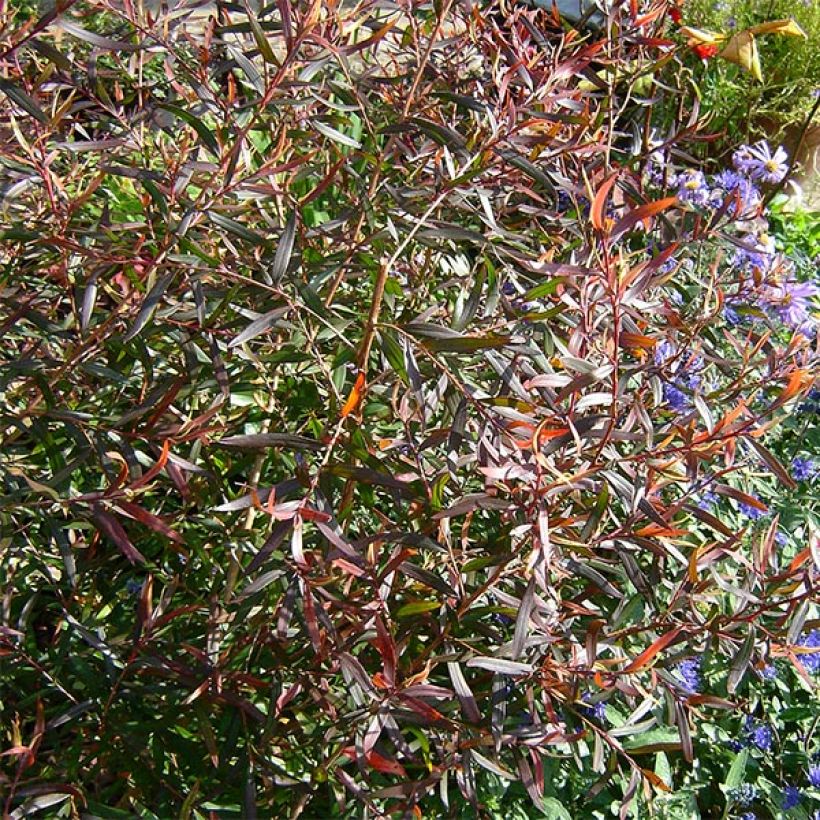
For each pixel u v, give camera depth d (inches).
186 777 37.4
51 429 36.9
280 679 34.2
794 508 53.9
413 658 36.0
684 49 44.7
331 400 33.7
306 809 37.4
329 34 37.0
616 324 30.8
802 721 48.5
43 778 34.9
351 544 30.4
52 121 35.0
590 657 32.1
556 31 54.1
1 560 36.8
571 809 42.7
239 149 32.4
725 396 40.2
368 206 35.7
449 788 40.0
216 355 33.2
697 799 46.8
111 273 35.9
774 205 87.0
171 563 40.3
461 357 37.6
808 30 102.7
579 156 41.0
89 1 36.8
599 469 32.3
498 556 32.0
